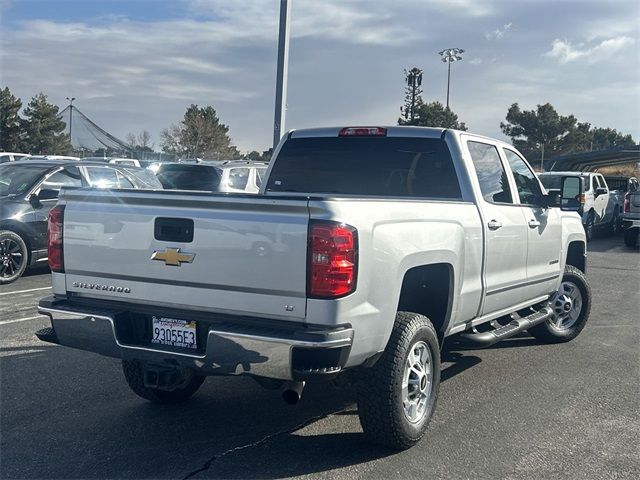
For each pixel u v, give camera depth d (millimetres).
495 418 5168
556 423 5082
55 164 11391
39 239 10719
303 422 5020
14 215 10422
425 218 4605
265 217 3879
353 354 3918
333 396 5602
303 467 4262
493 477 4164
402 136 5844
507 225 5852
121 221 4297
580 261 8070
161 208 4164
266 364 3807
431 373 4699
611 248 18234
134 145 56500
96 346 4379
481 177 5793
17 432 4762
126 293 4324
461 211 5137
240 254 3926
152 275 4203
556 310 7520
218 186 14102
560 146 68125
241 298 3953
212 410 5254
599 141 90312
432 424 5016
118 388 5723
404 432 4398
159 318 4250
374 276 4027
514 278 6086
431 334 4617
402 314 4520
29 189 10797
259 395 5613
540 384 6039
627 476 4211
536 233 6500
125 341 4320
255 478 4109
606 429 4977
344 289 3791
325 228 3750
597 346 7449
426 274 4992
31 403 5328
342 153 6074
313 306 3777
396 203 4344
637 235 18203
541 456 4484
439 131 5727
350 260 3816
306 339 3711
